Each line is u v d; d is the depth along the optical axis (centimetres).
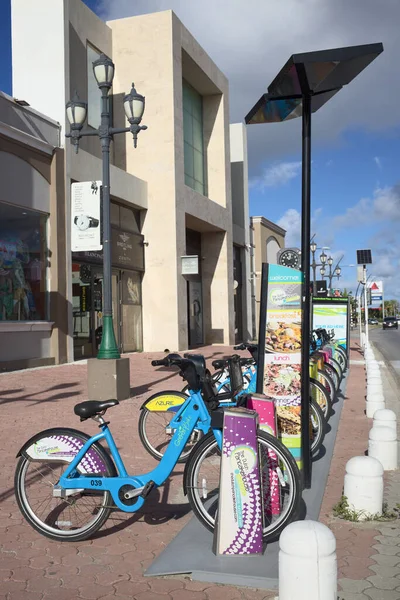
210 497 470
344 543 411
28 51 1766
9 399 1044
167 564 376
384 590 342
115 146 2244
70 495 422
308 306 539
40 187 1606
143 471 588
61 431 433
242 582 355
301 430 529
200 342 2812
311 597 286
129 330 2148
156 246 2231
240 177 3444
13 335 1480
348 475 469
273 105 583
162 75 2234
